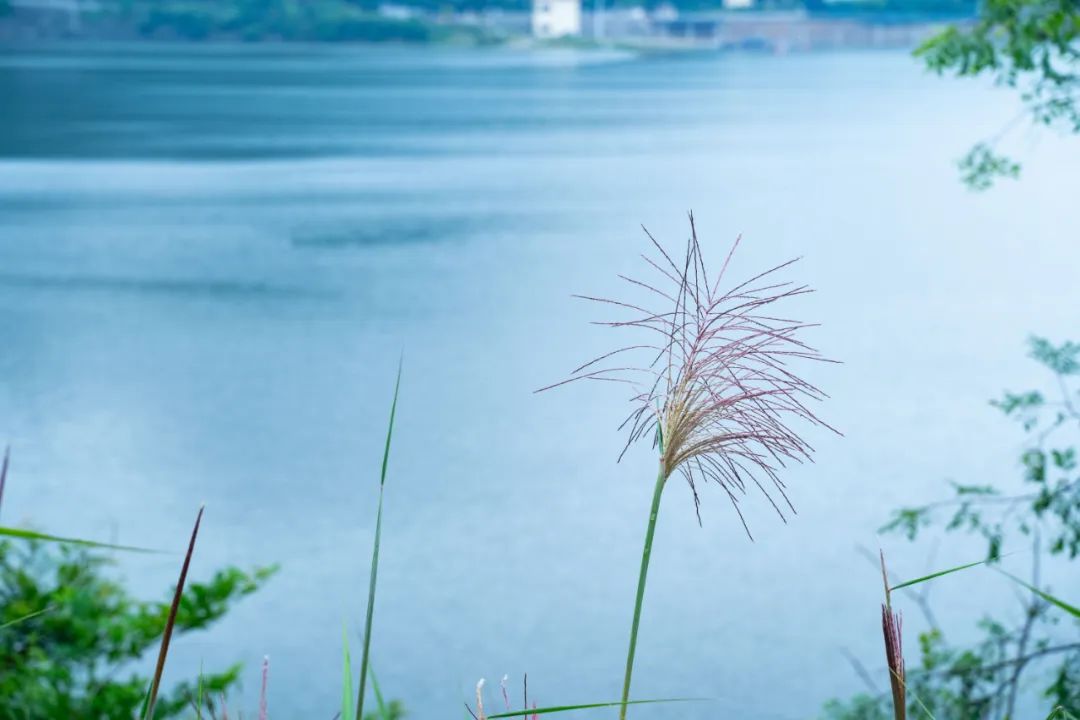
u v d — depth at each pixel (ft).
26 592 17.28
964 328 98.99
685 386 2.99
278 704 39.88
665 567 52.90
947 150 257.55
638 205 195.62
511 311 118.62
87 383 91.15
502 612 48.98
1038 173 185.06
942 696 18.15
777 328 2.96
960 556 49.32
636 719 40.52
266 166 260.42
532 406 82.48
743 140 296.30
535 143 304.30
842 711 18.01
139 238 169.99
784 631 45.91
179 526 60.49
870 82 500.33
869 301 111.55
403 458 72.02
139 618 18.19
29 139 315.37
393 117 380.99
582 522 59.47
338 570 54.24
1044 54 19.60
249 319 118.01
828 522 56.13
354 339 108.78
